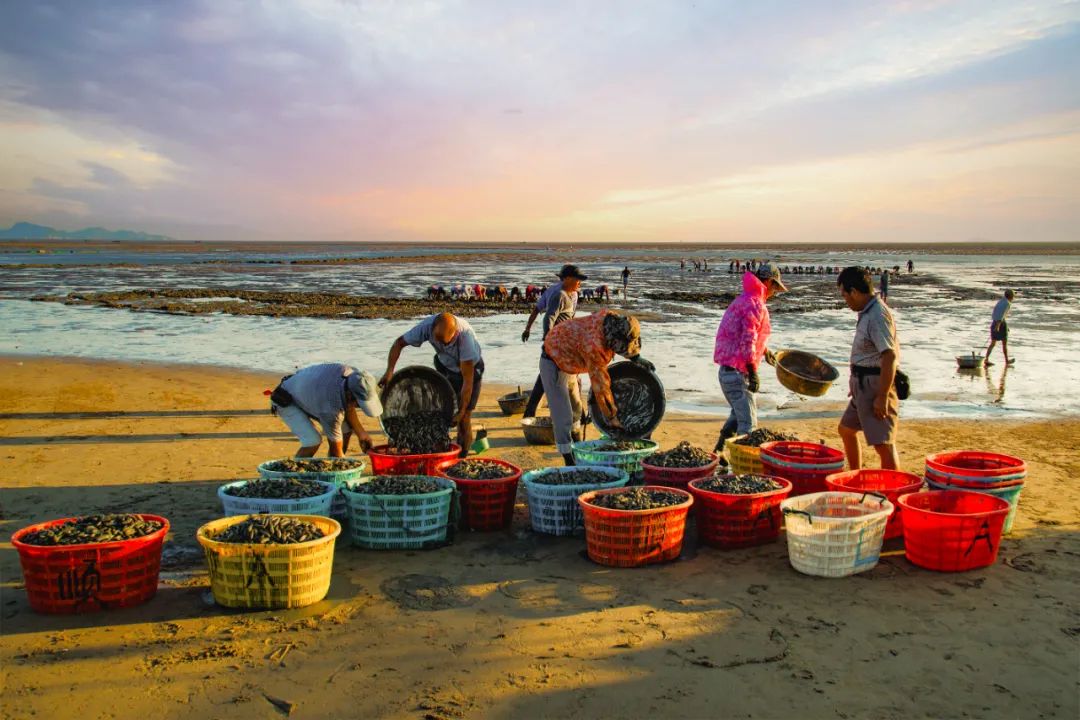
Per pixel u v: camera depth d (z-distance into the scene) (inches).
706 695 159.6
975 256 4980.3
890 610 199.3
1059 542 248.5
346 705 156.1
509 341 825.5
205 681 164.7
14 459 352.5
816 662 172.9
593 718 151.7
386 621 193.9
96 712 153.0
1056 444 391.5
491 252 5964.6
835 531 216.8
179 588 214.2
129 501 291.7
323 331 907.4
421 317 1074.1
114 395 517.0
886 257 4635.8
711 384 577.9
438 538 249.8
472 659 174.7
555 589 214.7
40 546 191.0
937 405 502.3
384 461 286.2
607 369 323.9
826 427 433.1
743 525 245.4
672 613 198.5
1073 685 163.2
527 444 392.2
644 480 285.6
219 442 390.0
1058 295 1556.3
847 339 849.5
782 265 3186.5
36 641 181.3
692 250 7313.0
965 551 221.3
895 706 155.6
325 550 203.3
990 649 178.4
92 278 2021.4
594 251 6673.2
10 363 651.5
